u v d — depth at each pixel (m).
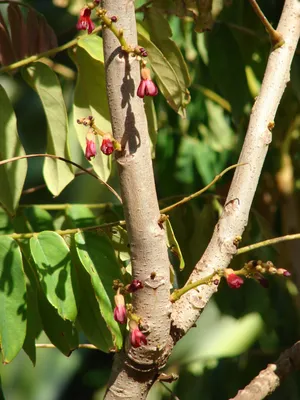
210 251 0.94
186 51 1.33
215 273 0.91
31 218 1.11
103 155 1.01
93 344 1.02
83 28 0.89
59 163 1.04
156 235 0.90
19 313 0.98
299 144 1.36
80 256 0.98
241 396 1.01
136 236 0.90
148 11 1.07
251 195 0.95
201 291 0.93
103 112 1.03
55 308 1.00
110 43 0.89
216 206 1.21
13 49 1.13
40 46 1.13
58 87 1.04
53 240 1.00
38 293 1.04
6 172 1.04
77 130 1.03
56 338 1.04
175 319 0.93
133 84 0.89
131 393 0.93
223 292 1.37
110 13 0.89
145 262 0.91
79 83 1.03
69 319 0.98
